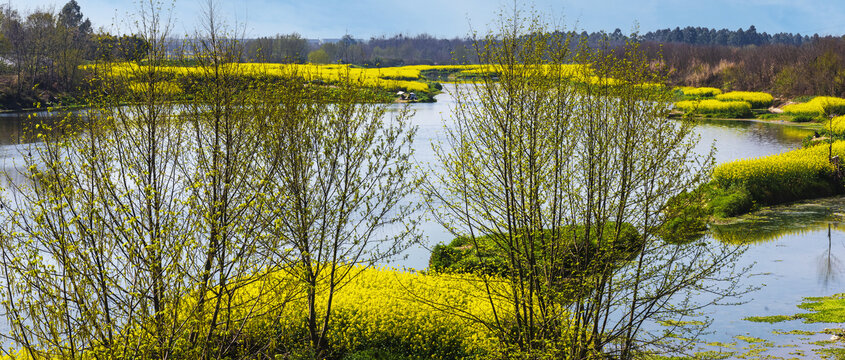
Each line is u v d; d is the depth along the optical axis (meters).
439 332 15.39
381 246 24.28
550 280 12.25
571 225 12.28
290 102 13.14
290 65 13.88
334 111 13.98
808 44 118.94
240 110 12.28
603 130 12.12
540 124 11.78
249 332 11.19
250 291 12.99
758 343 16.39
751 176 35.12
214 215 8.30
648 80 12.33
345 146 14.09
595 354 12.15
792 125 73.62
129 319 7.62
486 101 11.95
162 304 8.28
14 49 77.38
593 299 12.06
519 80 11.73
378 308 16.20
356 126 14.09
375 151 14.48
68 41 65.19
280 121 12.91
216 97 11.96
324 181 13.91
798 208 33.81
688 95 101.81
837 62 90.12
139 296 7.63
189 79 12.08
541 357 11.83
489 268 18.58
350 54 173.12
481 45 12.04
